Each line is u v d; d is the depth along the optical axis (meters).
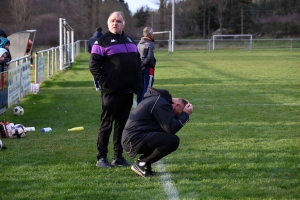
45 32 46.50
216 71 19.84
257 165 5.41
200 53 37.25
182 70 20.52
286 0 69.88
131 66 5.24
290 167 5.33
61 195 4.41
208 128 7.80
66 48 21.97
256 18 69.25
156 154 4.78
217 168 5.30
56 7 51.31
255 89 13.46
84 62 26.61
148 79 9.23
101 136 5.40
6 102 9.37
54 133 7.53
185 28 68.31
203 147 6.38
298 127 7.86
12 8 45.03
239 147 6.36
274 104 10.57
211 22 68.38
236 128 7.79
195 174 5.08
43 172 5.18
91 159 5.76
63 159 5.75
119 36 5.28
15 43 13.72
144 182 4.81
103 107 5.31
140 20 65.81
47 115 9.30
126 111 5.40
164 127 4.67
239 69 20.80
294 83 14.98
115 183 4.79
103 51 5.17
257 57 30.31
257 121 8.46
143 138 4.74
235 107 10.16
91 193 4.46
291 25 63.12
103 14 54.31
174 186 4.66
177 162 5.59
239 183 4.75
